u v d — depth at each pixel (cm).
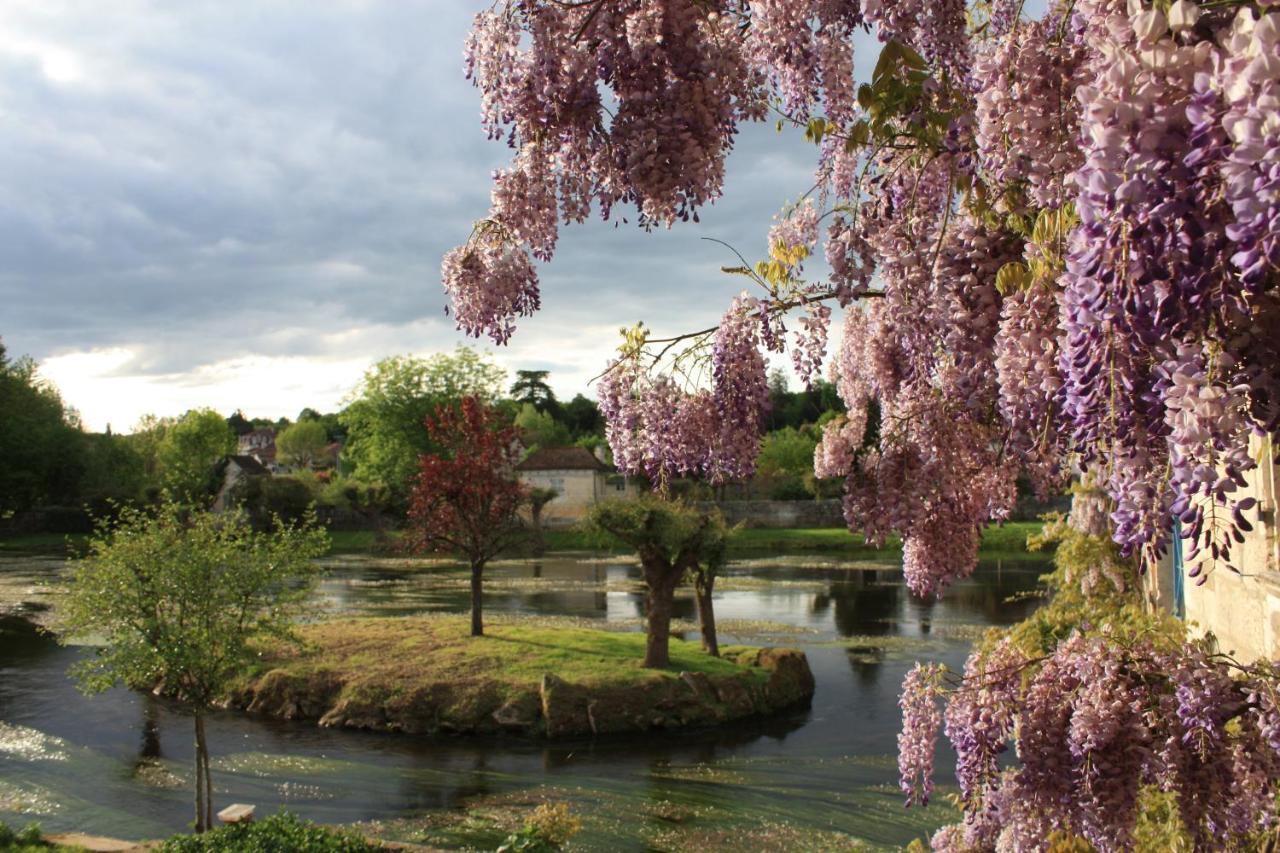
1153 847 418
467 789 1388
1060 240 248
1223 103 148
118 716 1780
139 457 6744
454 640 2100
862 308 446
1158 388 185
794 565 4331
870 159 302
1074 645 393
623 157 358
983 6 348
